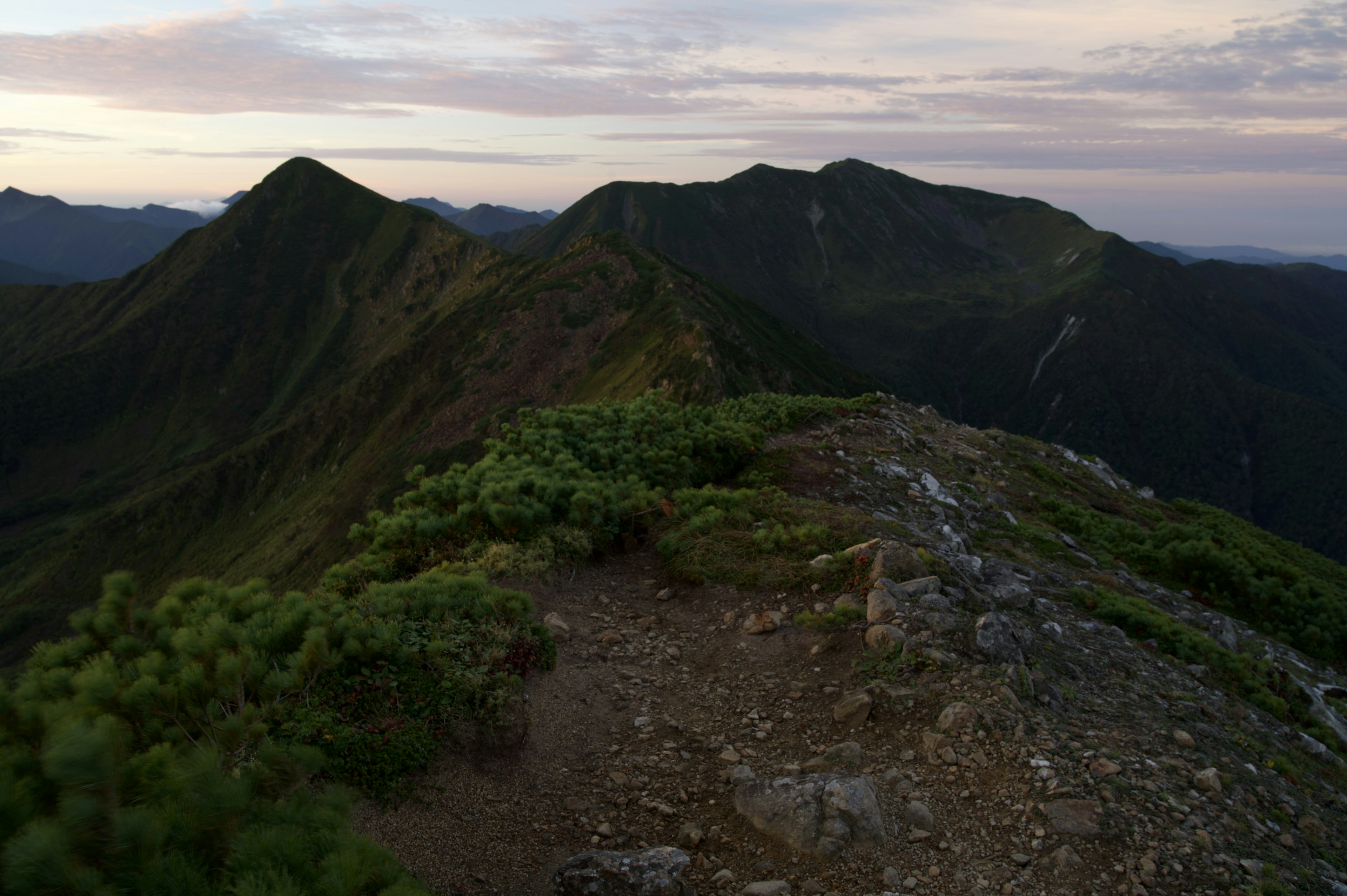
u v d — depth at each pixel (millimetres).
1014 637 8000
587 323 114938
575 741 6801
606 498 12531
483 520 11391
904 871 4902
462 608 7957
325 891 3600
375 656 6594
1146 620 11250
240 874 3545
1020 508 21547
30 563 122438
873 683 7176
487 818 5531
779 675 7938
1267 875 4941
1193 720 7512
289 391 174000
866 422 23703
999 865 4910
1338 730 10195
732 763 6469
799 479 16953
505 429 16359
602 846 5434
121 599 6203
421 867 4879
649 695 7777
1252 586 17344
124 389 181875
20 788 3541
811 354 144750
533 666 7633
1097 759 5934
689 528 11812
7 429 167000
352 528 11289
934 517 16188
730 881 4977
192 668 5156
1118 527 21594
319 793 5051
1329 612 16766
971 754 6000
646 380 85688
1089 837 5090
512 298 123750
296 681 5613
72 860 3232
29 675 5352
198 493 123375
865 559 9742
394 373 124500
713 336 94500
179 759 4176
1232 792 5953
